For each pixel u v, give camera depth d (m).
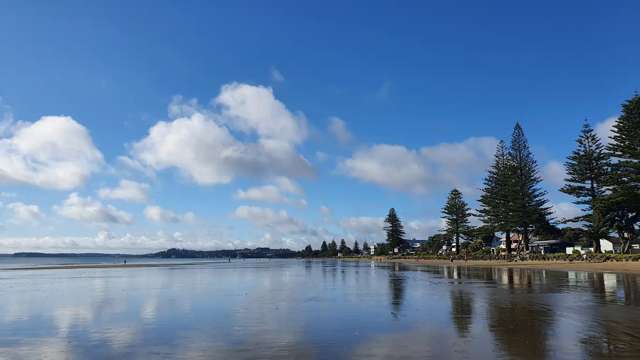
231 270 65.12
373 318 16.31
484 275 41.09
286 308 19.45
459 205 97.75
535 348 11.02
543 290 25.02
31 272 60.69
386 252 149.38
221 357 10.79
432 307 19.06
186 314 17.86
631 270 40.91
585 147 65.50
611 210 60.62
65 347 12.07
